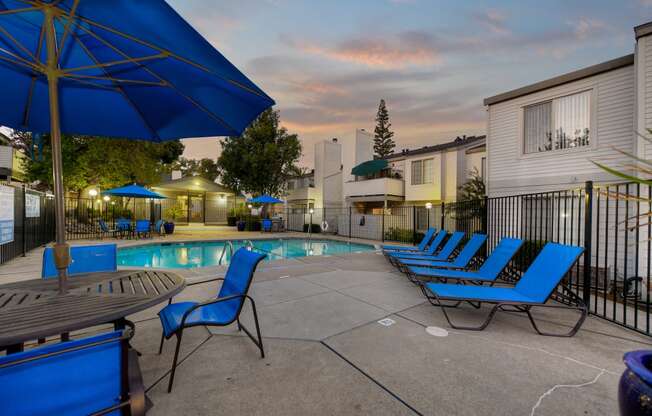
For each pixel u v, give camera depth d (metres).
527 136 9.88
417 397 2.09
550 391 2.16
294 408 1.97
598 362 2.58
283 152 21.08
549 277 3.44
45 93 2.77
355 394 2.12
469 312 3.91
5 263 6.83
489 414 1.91
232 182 21.53
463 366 2.51
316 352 2.74
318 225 20.48
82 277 2.64
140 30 1.90
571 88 8.83
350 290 4.92
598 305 4.53
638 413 1.19
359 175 21.20
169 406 1.97
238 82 2.23
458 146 17.30
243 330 3.09
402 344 2.92
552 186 9.16
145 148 16.89
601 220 8.03
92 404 1.06
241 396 2.09
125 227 13.84
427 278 5.17
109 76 2.70
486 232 6.88
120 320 2.21
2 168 13.48
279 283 5.37
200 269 6.43
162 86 2.72
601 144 8.26
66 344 0.99
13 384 0.92
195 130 3.12
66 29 2.02
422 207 17.94
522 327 3.41
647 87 7.04
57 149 2.11
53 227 11.71
